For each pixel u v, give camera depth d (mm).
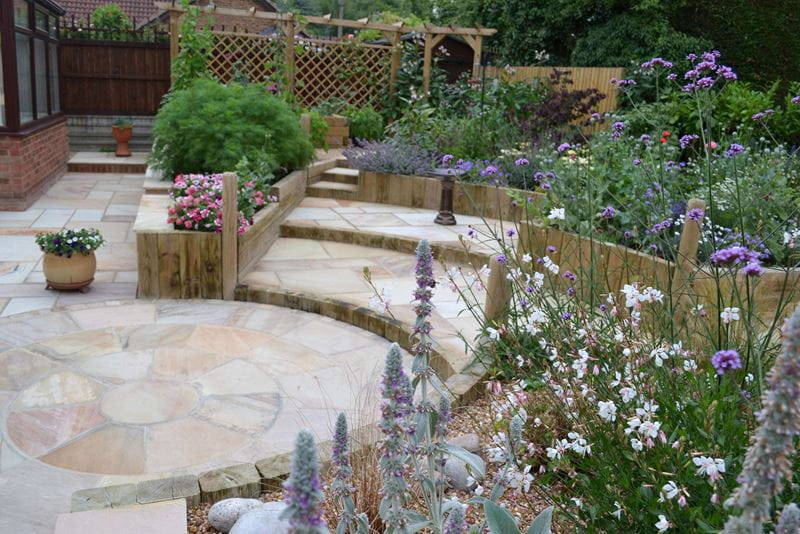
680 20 14406
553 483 2594
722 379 2281
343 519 1484
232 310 5316
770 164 5586
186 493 2555
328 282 5832
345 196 9117
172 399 3805
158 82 13406
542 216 5438
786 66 13984
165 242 5359
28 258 6387
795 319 1010
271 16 11258
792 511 1002
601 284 3873
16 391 3809
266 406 3775
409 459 1743
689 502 1882
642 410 1941
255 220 6254
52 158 10250
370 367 4379
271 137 8289
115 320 4980
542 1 15406
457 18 18250
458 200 8555
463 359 4121
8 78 8000
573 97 9906
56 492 2850
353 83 12477
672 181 5441
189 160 8000
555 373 2582
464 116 11281
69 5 22859
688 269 4039
